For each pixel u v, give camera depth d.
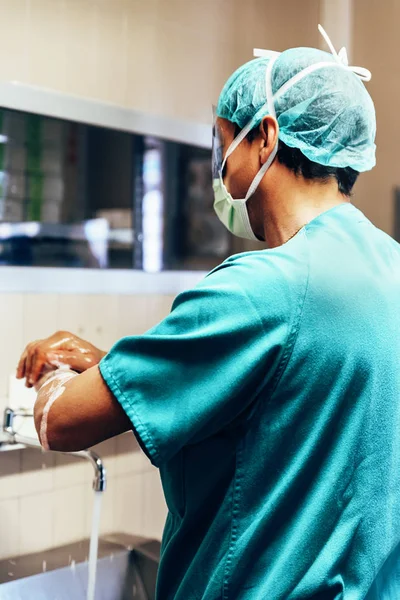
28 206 1.64
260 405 0.76
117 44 1.72
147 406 0.74
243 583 0.77
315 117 0.83
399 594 0.81
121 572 1.65
